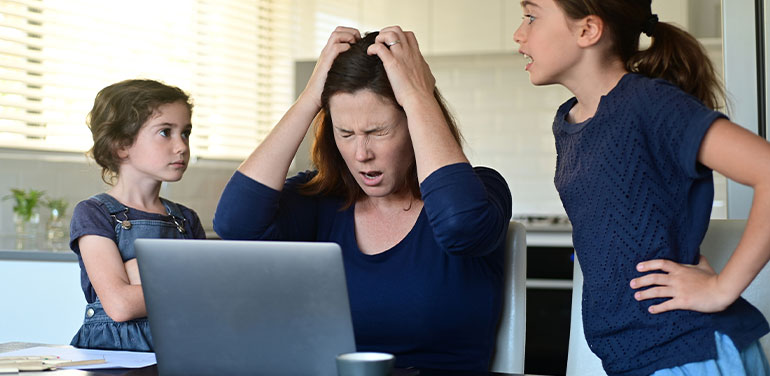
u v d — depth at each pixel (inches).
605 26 54.2
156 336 45.5
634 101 51.1
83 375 49.0
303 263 42.0
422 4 182.9
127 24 145.3
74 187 138.9
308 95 59.1
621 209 50.6
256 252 42.7
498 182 60.9
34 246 123.7
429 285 58.8
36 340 108.5
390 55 55.5
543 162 191.6
